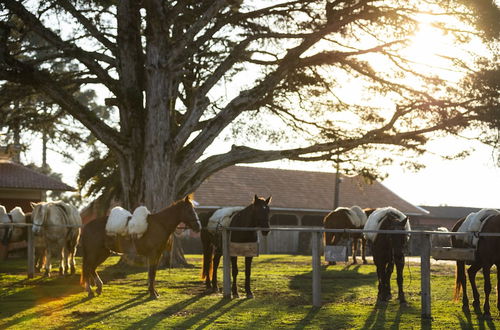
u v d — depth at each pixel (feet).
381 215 49.60
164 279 66.74
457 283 46.39
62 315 42.42
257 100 85.76
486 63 77.87
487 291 42.01
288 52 83.41
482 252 42.24
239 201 170.30
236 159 89.04
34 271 72.74
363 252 93.30
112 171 106.63
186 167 83.61
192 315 42.39
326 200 188.03
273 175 190.19
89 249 52.03
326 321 40.45
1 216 82.33
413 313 43.78
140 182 82.64
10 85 89.92
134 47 86.69
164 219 50.34
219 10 82.74
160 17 78.43
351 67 86.58
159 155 81.25
